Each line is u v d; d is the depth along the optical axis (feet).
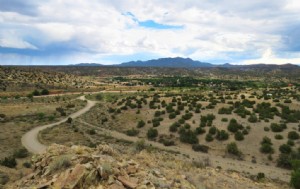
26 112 290.56
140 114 243.40
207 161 117.70
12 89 487.61
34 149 147.33
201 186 45.50
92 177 31.58
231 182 59.72
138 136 194.08
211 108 230.48
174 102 268.21
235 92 374.63
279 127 167.02
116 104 299.38
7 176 66.18
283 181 102.99
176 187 38.50
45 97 427.74
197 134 177.88
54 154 41.83
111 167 34.58
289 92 345.10
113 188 30.78
